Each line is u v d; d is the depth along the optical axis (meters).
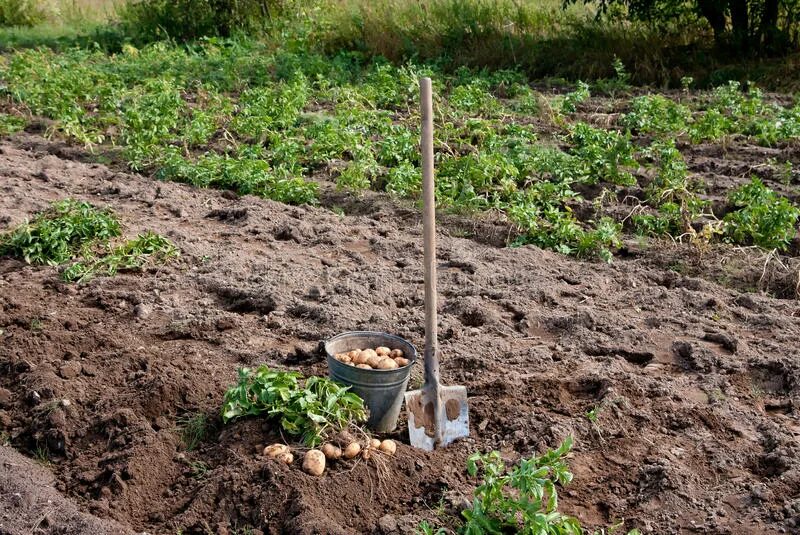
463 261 5.55
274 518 3.45
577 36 12.68
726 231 6.14
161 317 4.83
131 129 8.47
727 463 3.75
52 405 3.99
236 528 3.45
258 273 5.36
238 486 3.55
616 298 5.14
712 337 4.65
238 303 4.99
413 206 6.66
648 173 7.52
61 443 3.86
